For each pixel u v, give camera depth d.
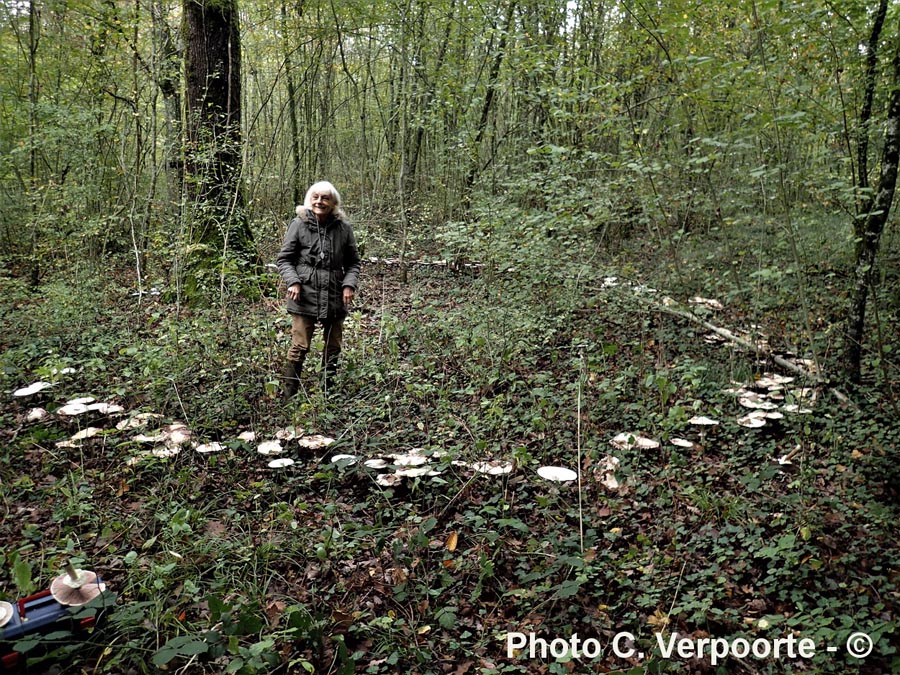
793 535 3.83
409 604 3.51
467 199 10.80
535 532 4.20
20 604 2.85
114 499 4.26
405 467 4.59
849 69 6.11
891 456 4.96
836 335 7.01
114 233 10.96
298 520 4.17
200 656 2.99
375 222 13.97
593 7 11.20
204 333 6.52
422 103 13.16
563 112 7.42
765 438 5.66
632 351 7.43
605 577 3.78
